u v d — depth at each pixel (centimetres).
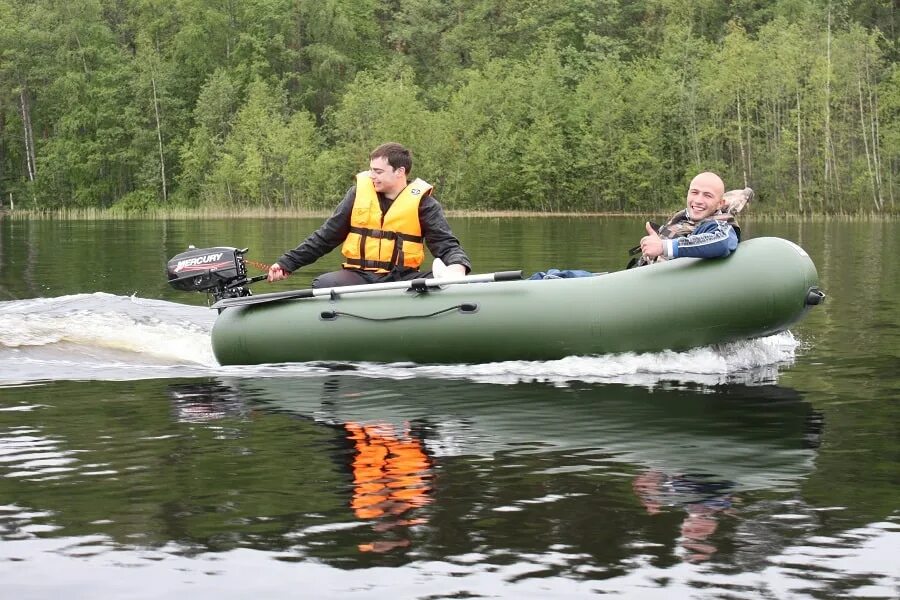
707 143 4262
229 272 609
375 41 6006
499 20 5938
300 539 293
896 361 580
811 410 454
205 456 375
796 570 273
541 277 604
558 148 4259
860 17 5128
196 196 5041
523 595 258
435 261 597
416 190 597
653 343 552
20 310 700
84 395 486
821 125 3894
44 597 259
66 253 1527
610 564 276
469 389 503
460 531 299
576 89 4659
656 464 366
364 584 264
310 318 575
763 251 547
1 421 429
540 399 478
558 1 5766
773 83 3953
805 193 3897
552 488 337
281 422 430
